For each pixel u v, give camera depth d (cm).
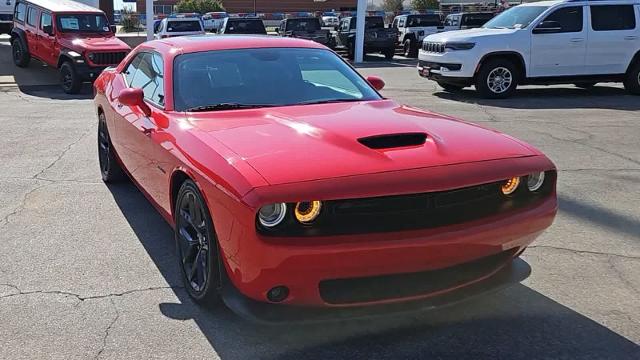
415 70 1933
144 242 453
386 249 280
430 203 290
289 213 275
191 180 336
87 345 310
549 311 348
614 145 791
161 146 385
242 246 279
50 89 1507
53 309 348
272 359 299
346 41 2439
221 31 2158
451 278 312
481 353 305
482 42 1234
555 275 398
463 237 294
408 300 298
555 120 985
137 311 346
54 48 1512
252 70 441
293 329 327
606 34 1264
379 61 2345
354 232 280
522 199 324
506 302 360
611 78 1297
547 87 1485
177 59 442
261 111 393
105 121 592
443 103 1191
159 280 388
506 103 1192
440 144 320
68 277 391
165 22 2212
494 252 312
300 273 278
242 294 304
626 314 345
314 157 298
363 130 331
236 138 333
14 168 674
